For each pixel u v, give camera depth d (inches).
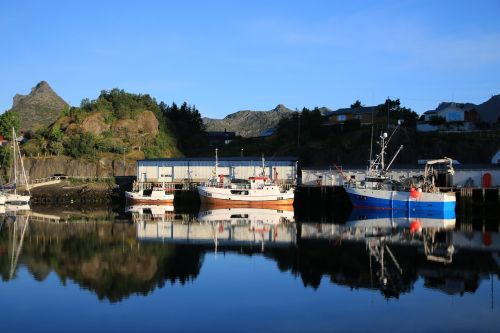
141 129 4160.9
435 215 2298.2
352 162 3294.8
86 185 3240.7
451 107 3617.1
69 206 2920.8
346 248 1389.0
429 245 1430.9
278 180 2962.6
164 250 1374.3
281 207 2731.3
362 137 3425.2
